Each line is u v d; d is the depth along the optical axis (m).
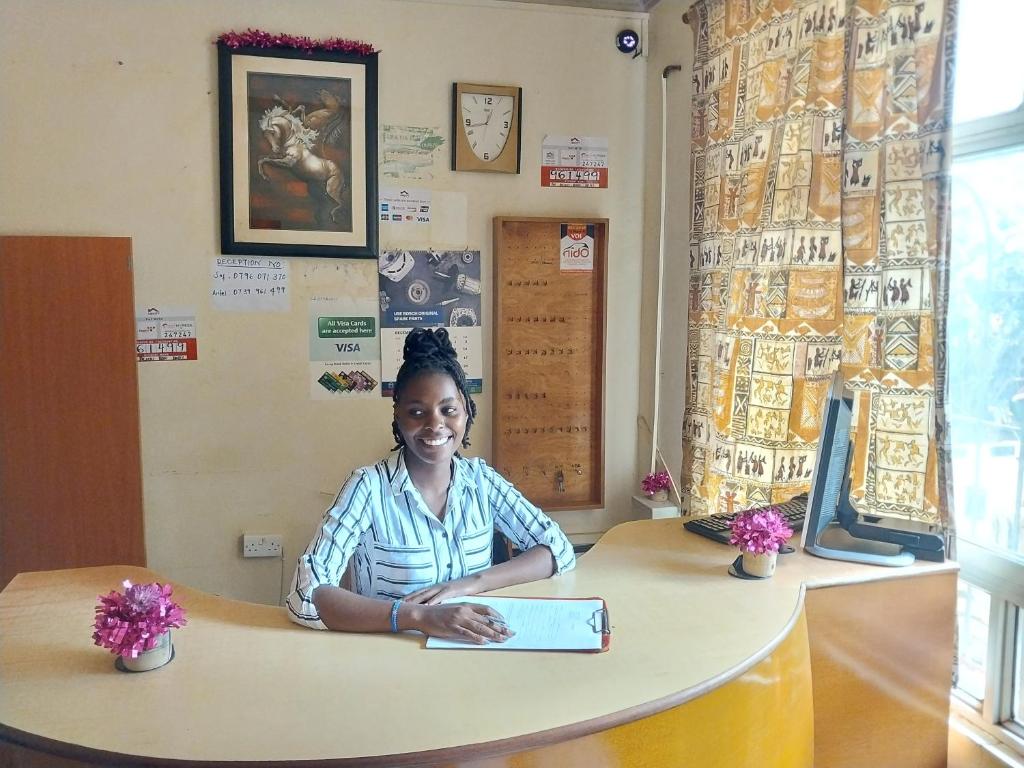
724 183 2.64
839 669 1.85
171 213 2.94
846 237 2.07
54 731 1.19
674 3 3.13
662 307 3.30
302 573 1.61
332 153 3.03
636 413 3.50
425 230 3.17
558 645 1.48
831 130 2.18
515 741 1.17
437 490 1.80
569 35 3.25
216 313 3.01
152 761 1.12
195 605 1.70
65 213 2.86
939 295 1.85
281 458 3.11
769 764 1.51
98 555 2.89
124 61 2.86
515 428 3.33
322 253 3.05
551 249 3.30
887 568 1.90
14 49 2.78
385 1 3.06
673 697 1.31
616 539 2.16
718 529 2.17
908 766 1.94
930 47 1.85
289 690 1.32
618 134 3.35
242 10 2.94
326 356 3.12
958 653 2.00
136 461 2.90
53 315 2.80
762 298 2.38
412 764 1.13
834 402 1.95
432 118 3.14
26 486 2.82
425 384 1.72
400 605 1.55
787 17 2.33
